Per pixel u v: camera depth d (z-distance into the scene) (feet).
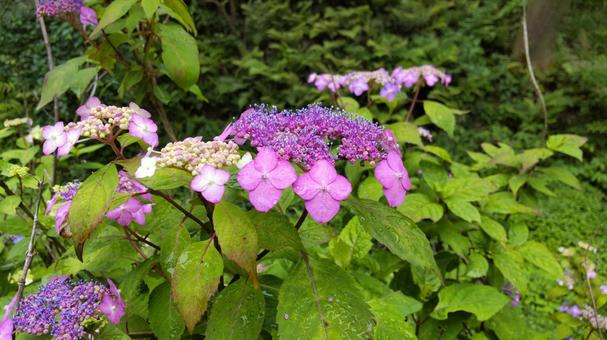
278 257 1.18
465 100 6.65
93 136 1.02
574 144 2.08
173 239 1.05
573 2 7.36
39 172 1.97
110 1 2.15
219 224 0.91
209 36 6.74
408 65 6.49
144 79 1.92
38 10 1.82
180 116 6.11
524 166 1.98
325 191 0.91
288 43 6.74
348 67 6.51
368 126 1.07
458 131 6.33
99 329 1.13
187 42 1.73
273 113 1.08
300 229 1.28
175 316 1.10
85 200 0.92
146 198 1.18
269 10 6.58
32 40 5.44
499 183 2.02
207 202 1.03
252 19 6.63
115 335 1.07
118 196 1.03
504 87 6.81
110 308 1.07
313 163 0.96
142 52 1.92
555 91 6.52
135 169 0.96
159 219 1.24
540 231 4.90
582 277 2.20
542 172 2.06
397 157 1.04
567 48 7.09
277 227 1.04
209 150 0.98
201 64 6.31
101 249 1.28
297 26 6.68
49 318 1.02
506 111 6.63
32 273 1.72
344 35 6.73
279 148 0.96
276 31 6.56
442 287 1.77
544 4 6.74
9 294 1.47
